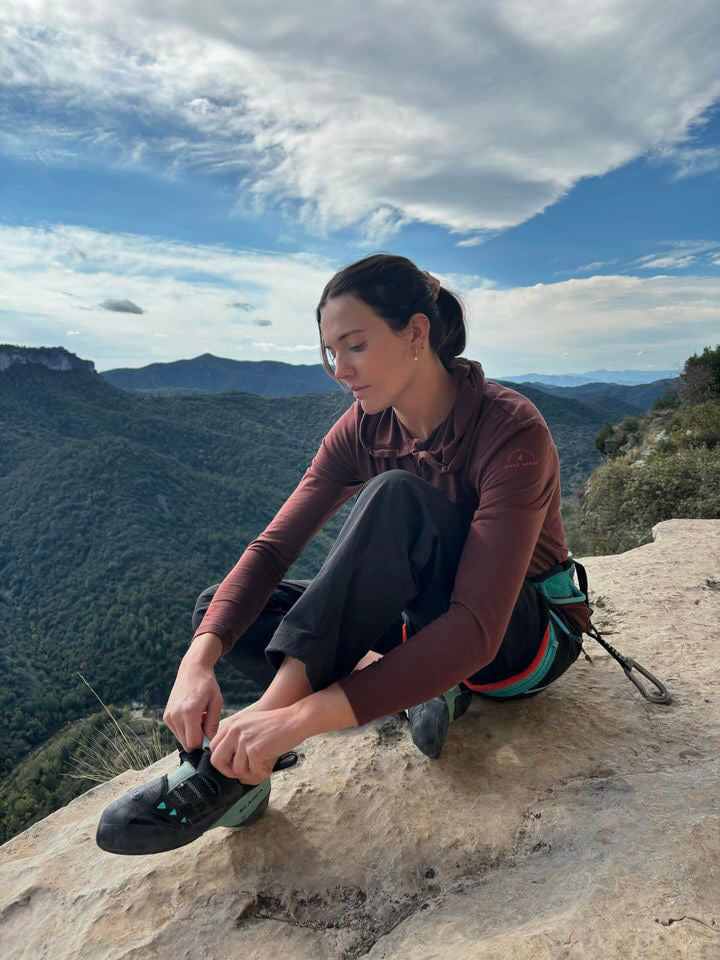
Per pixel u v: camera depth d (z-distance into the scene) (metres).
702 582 2.40
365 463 1.33
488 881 0.96
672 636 1.88
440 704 1.23
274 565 1.27
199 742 1.03
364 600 1.01
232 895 1.01
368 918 0.95
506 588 0.97
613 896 0.81
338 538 1.05
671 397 21.94
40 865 1.20
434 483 1.18
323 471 1.37
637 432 21.20
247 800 1.06
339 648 1.02
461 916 0.89
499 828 1.07
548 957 0.71
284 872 1.04
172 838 0.99
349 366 1.10
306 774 1.29
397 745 1.35
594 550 8.53
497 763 1.24
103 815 0.99
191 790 0.99
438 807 1.14
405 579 1.03
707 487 7.44
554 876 0.92
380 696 0.91
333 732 1.45
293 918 0.97
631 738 1.31
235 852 1.09
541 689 1.37
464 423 1.09
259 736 0.90
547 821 1.06
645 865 0.86
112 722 2.45
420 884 0.99
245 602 1.21
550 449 1.07
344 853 1.06
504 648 1.20
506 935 0.78
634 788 1.12
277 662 1.03
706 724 1.35
